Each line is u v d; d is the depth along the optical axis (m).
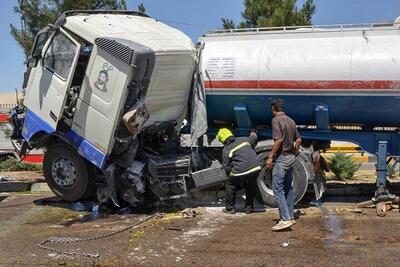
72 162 9.44
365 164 14.41
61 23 8.91
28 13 14.77
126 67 8.23
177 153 9.66
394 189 10.38
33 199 10.47
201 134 9.38
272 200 9.38
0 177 12.34
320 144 9.72
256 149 9.34
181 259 6.59
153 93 8.75
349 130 9.63
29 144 9.70
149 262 6.52
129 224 8.40
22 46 14.66
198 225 8.24
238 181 8.84
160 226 8.23
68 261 6.62
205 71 9.56
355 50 9.02
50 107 9.09
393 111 8.99
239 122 9.80
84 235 7.80
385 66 8.81
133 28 9.12
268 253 6.76
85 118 8.82
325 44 9.23
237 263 6.40
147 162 8.99
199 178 9.09
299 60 9.16
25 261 6.65
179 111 9.62
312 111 9.34
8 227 8.32
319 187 9.41
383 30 9.16
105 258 6.71
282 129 7.88
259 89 9.34
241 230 7.89
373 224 8.10
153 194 9.71
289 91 9.21
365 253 6.67
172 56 8.77
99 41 8.50
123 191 8.99
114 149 8.74
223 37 9.88
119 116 8.47
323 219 8.47
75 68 8.67
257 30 9.84
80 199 9.77
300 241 7.25
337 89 9.01
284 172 7.85
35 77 9.38
